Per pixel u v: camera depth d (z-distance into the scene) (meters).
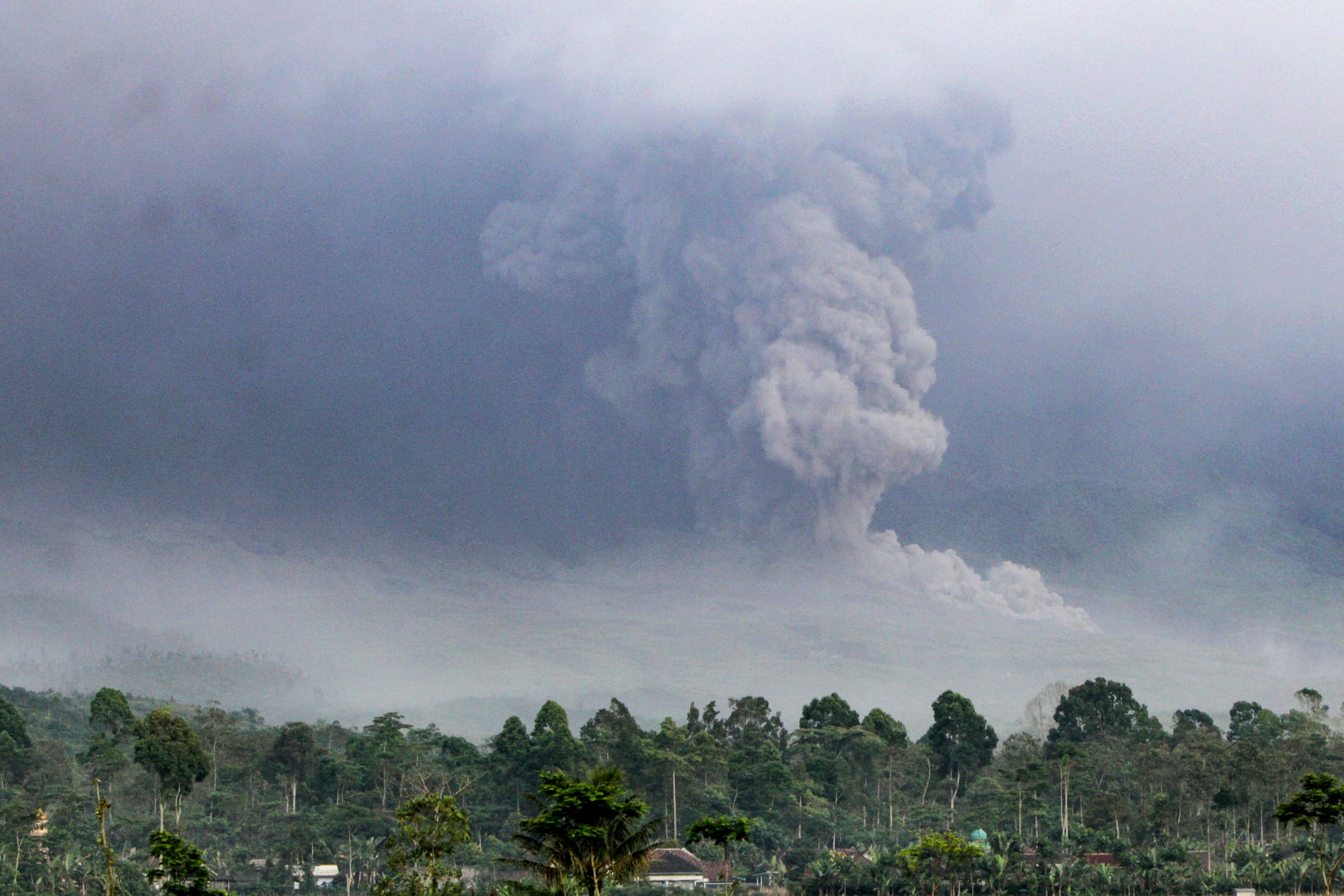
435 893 167.00
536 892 149.88
